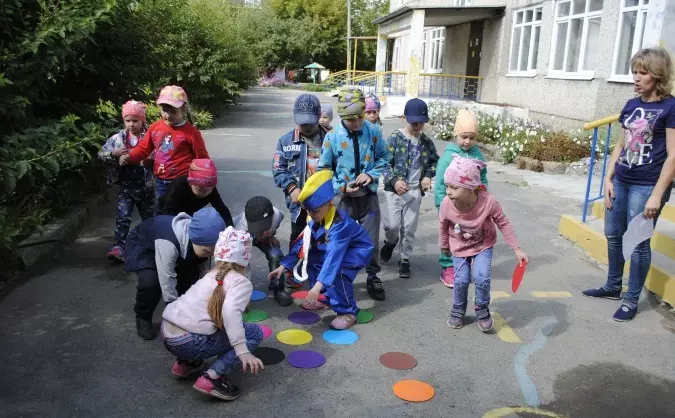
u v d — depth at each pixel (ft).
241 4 90.27
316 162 15.20
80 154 18.57
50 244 17.97
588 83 44.24
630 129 13.66
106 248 18.47
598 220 21.35
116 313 13.83
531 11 56.44
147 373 11.24
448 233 13.80
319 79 177.99
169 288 11.46
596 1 44.16
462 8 62.75
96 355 11.84
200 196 13.65
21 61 18.75
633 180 13.84
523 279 17.20
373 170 14.88
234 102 74.49
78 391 10.52
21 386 10.59
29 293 14.76
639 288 14.24
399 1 106.22
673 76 13.34
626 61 39.93
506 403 10.61
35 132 17.70
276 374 11.38
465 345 12.86
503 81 61.67
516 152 39.50
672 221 19.65
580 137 39.68
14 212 16.46
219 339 10.18
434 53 88.69
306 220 15.33
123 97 25.30
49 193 19.69
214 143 44.09
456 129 15.55
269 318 14.02
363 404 10.43
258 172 32.37
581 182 32.89
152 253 12.32
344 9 180.65
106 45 23.24
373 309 14.71
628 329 13.89
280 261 14.29
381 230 22.00
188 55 54.49
